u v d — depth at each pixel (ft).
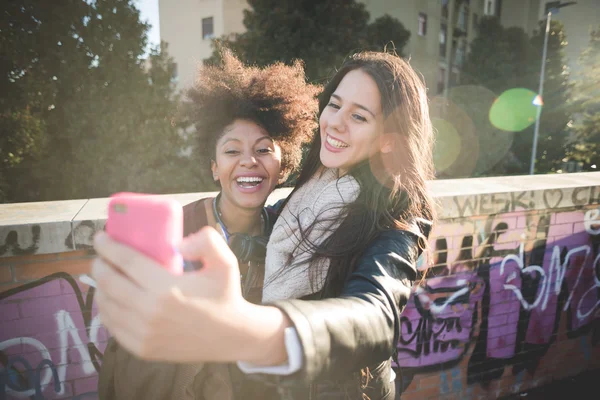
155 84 32.19
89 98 30.50
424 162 3.81
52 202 6.91
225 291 1.54
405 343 7.96
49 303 5.95
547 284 9.05
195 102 4.85
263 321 1.73
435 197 7.18
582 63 76.02
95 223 5.68
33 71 29.71
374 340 2.21
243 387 3.71
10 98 29.55
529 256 8.73
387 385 3.75
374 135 3.67
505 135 69.92
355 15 42.45
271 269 3.79
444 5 76.02
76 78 30.14
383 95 3.57
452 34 79.56
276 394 3.62
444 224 7.80
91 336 6.23
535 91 71.15
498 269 8.47
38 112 30.89
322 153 3.92
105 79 30.96
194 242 1.49
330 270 3.34
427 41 73.67
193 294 1.45
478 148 69.36
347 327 2.06
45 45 29.58
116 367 3.71
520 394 9.31
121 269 1.44
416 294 7.86
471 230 8.06
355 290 2.60
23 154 31.24
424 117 3.76
